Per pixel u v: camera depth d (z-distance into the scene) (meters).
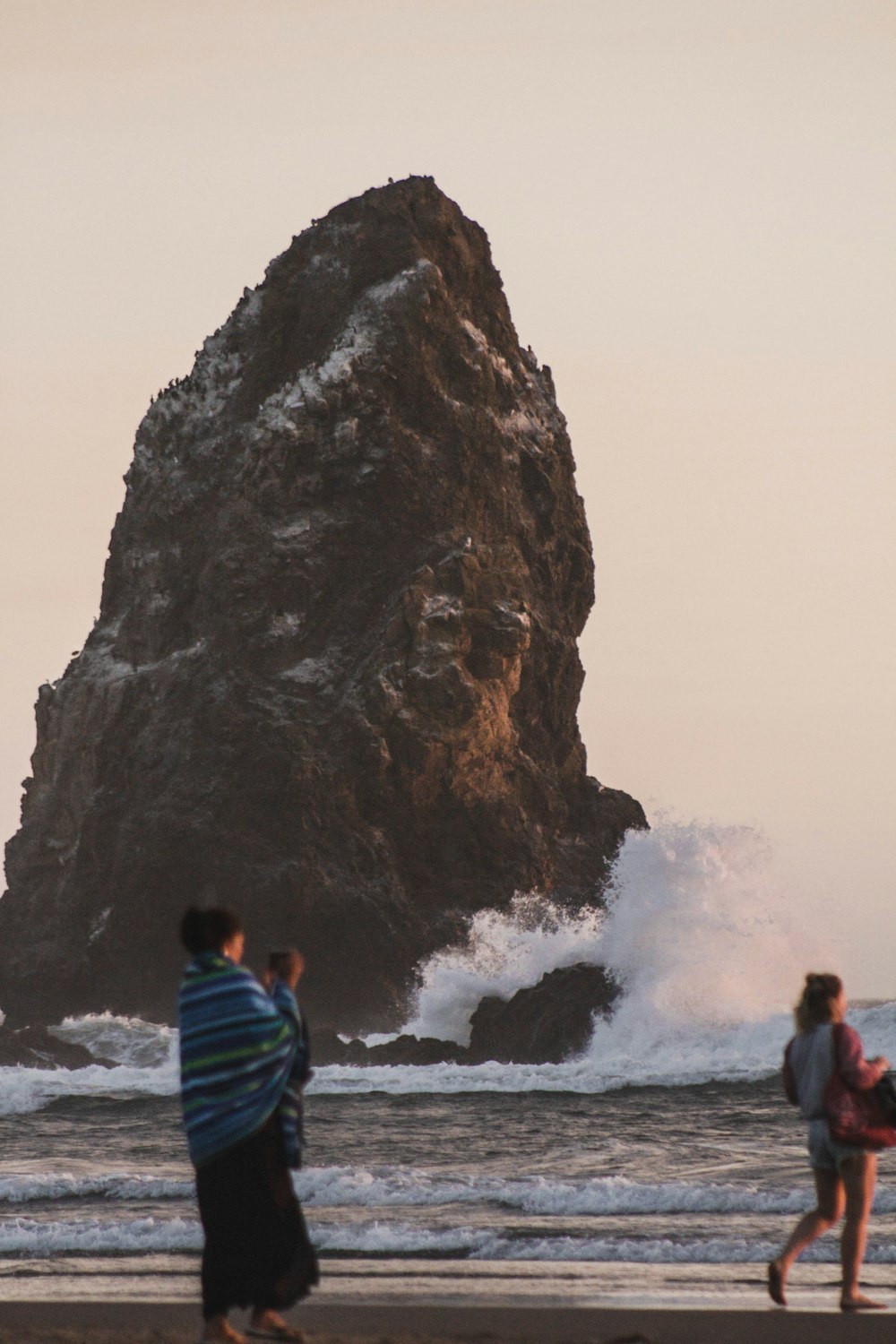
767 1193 64.00
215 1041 30.52
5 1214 64.44
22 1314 38.97
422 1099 121.75
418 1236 55.09
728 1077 129.62
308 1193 67.75
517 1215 61.97
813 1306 41.47
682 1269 48.97
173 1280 48.06
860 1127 37.50
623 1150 86.38
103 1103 124.25
